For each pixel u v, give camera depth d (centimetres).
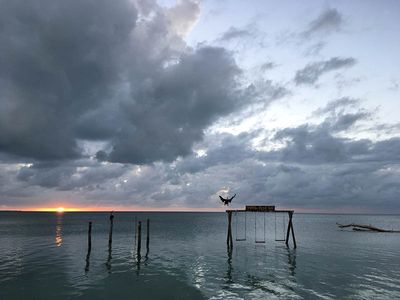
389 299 2086
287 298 2103
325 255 3897
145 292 2241
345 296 2145
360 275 2769
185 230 8550
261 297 2128
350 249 4519
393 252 4247
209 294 2198
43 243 5047
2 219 16675
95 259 3516
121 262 3344
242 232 7981
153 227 9900
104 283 2469
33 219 16812
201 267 3097
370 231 8531
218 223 13875
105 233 7131
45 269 2955
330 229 9731
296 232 8175
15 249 4328
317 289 2316
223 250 4297
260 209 4531
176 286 2394
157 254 3909
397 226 13575
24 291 2244
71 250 4222
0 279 2569
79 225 10700
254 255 3866
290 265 3216
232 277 2678
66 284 2433
